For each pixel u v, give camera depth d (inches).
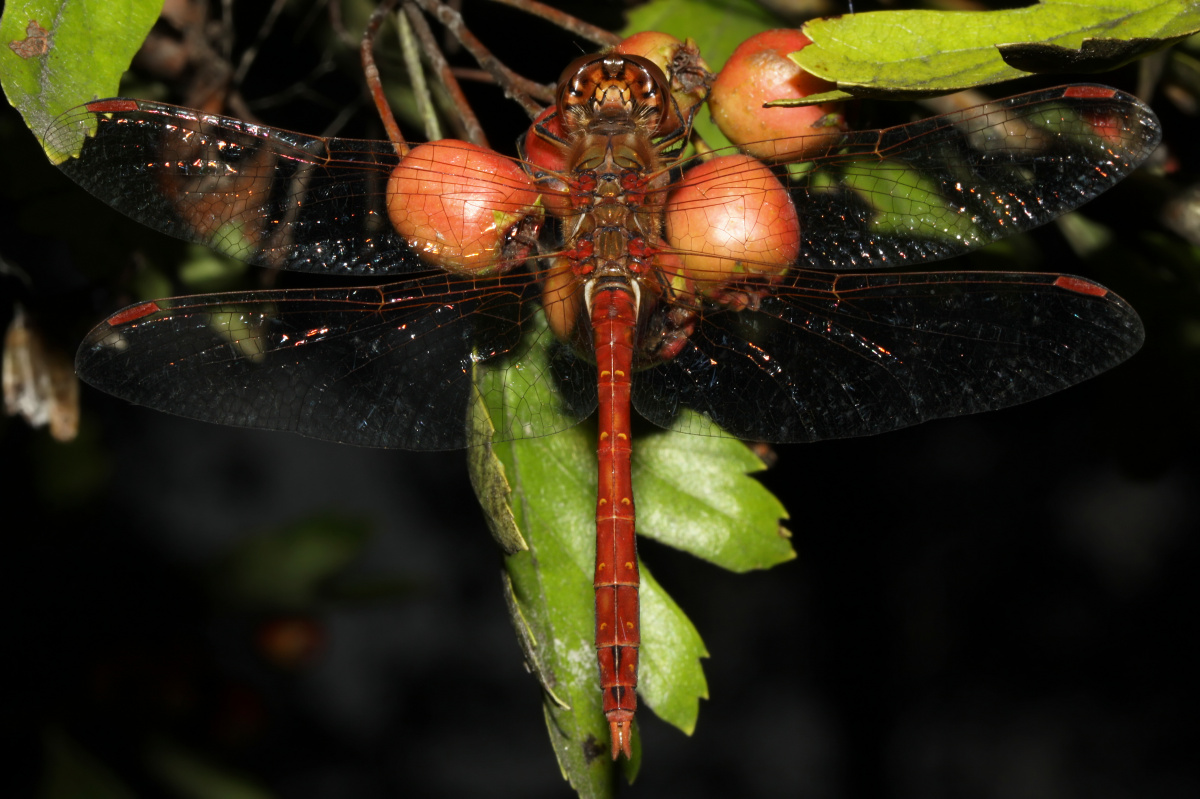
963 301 13.1
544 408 13.1
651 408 13.1
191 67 14.2
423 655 31.2
